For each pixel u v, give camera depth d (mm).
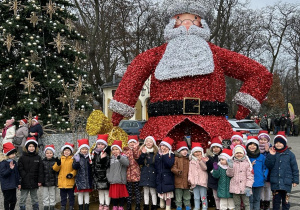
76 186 6191
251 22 30953
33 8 13258
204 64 6500
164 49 6945
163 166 6082
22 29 13703
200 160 6008
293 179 5926
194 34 6836
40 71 13367
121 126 17828
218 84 6699
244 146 6336
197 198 6105
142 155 6125
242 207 6223
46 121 13375
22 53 13078
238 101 6785
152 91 6961
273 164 5934
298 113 48250
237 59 6793
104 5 26219
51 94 14141
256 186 5945
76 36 14898
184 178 6125
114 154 6094
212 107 6551
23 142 11484
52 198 6348
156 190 6207
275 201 6031
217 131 6469
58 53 14453
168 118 6590
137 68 6922
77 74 14570
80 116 13117
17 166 6129
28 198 7523
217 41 30844
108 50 29703
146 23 29078
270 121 29625
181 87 6590
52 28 13828
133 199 7191
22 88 14125
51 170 6230
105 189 6148
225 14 28078
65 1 14867
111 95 30359
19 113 13469
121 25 27859
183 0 6922
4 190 5863
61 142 13109
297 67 38750
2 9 13844
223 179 5820
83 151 6258
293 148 17516
